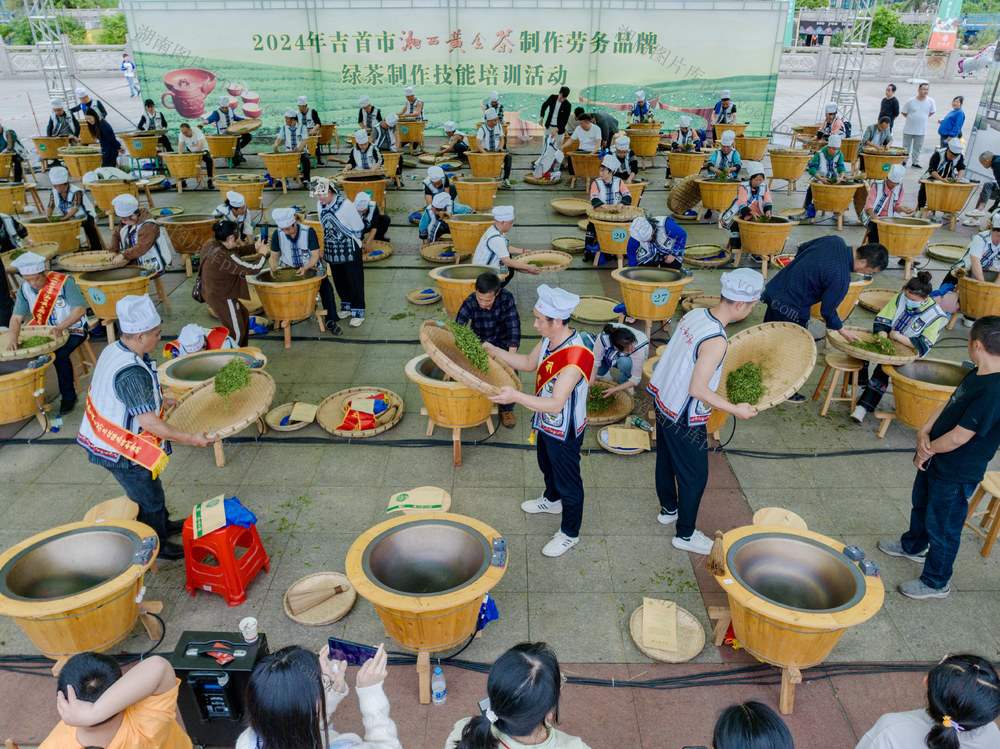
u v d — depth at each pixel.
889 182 8.78
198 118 15.95
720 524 4.47
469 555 3.21
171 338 7.06
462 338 4.52
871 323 7.37
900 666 3.47
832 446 5.33
